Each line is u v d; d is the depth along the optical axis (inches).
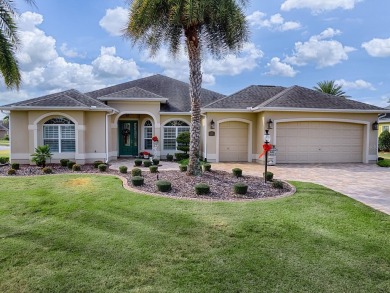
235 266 189.6
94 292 161.9
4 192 389.4
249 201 343.9
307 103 744.3
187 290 163.8
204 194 373.7
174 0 421.4
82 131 707.4
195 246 218.7
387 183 475.5
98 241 226.8
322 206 323.3
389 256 203.5
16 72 556.1
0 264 191.3
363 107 759.1
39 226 260.8
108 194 373.1
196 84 479.8
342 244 221.9
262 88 914.1
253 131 793.6
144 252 208.7
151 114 863.7
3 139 2992.1
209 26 486.3
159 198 352.8
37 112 693.3
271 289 165.0
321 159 762.8
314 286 168.1
